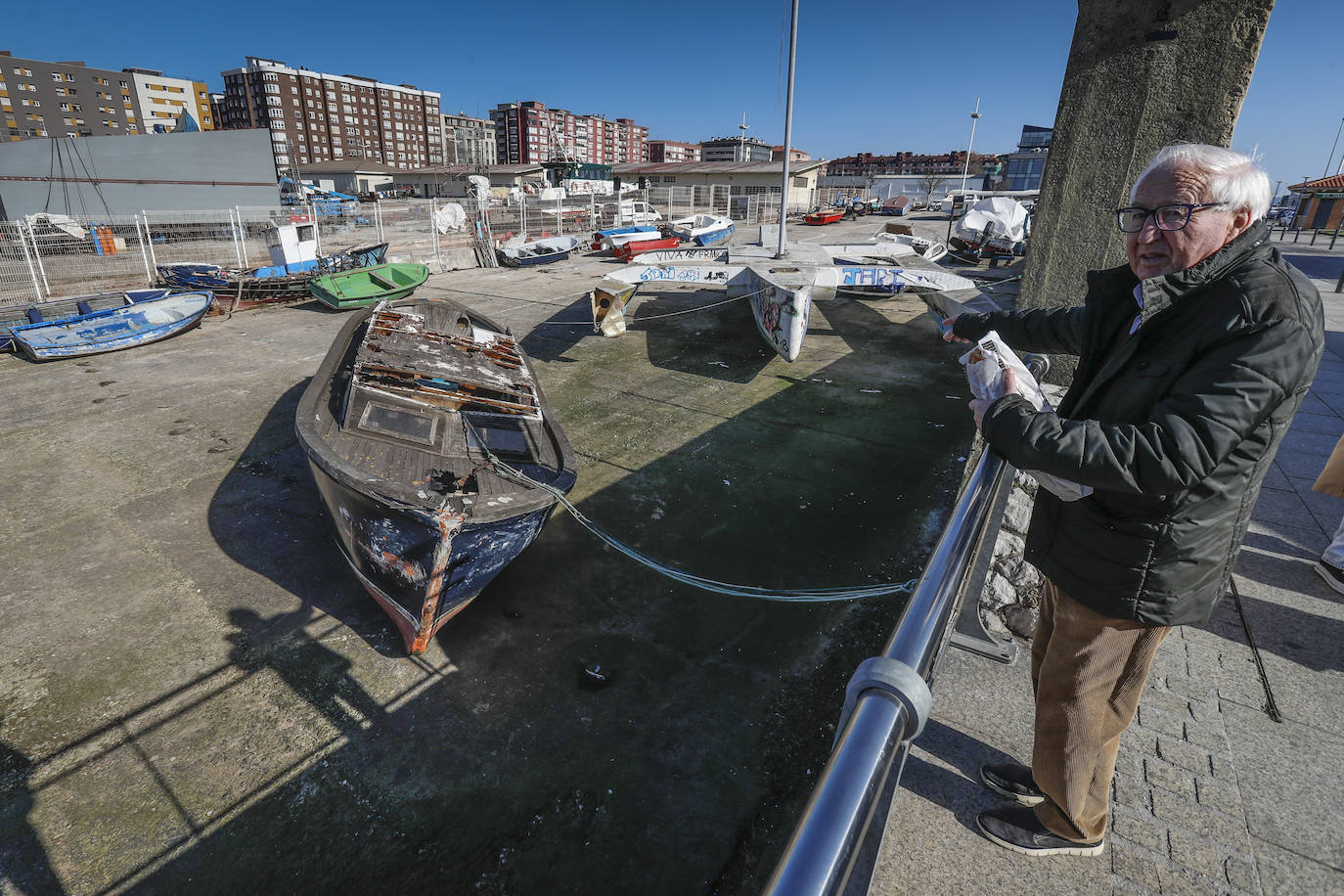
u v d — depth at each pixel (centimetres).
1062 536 147
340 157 10638
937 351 1163
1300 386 110
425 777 343
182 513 593
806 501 634
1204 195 118
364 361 592
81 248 2111
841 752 81
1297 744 207
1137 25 345
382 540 414
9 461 688
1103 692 151
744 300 1606
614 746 363
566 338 1251
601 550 555
